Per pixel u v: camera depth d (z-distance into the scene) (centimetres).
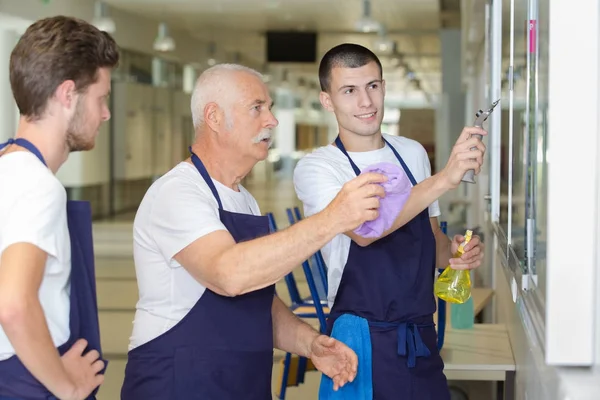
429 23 1756
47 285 151
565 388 140
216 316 196
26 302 139
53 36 149
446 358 290
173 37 1872
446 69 1438
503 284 380
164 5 1543
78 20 155
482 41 611
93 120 156
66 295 156
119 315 665
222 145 203
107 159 1533
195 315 196
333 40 2089
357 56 235
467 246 239
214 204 198
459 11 1588
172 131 1920
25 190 143
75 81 151
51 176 147
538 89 165
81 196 1413
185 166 202
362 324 231
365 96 234
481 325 349
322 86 244
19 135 153
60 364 146
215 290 186
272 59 1970
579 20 142
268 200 1922
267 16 1706
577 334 147
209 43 2127
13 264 139
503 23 263
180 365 195
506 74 243
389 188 171
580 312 146
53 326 153
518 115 203
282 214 1598
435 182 207
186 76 2041
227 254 175
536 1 171
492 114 278
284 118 2955
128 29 1612
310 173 239
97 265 935
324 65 240
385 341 230
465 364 282
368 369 229
